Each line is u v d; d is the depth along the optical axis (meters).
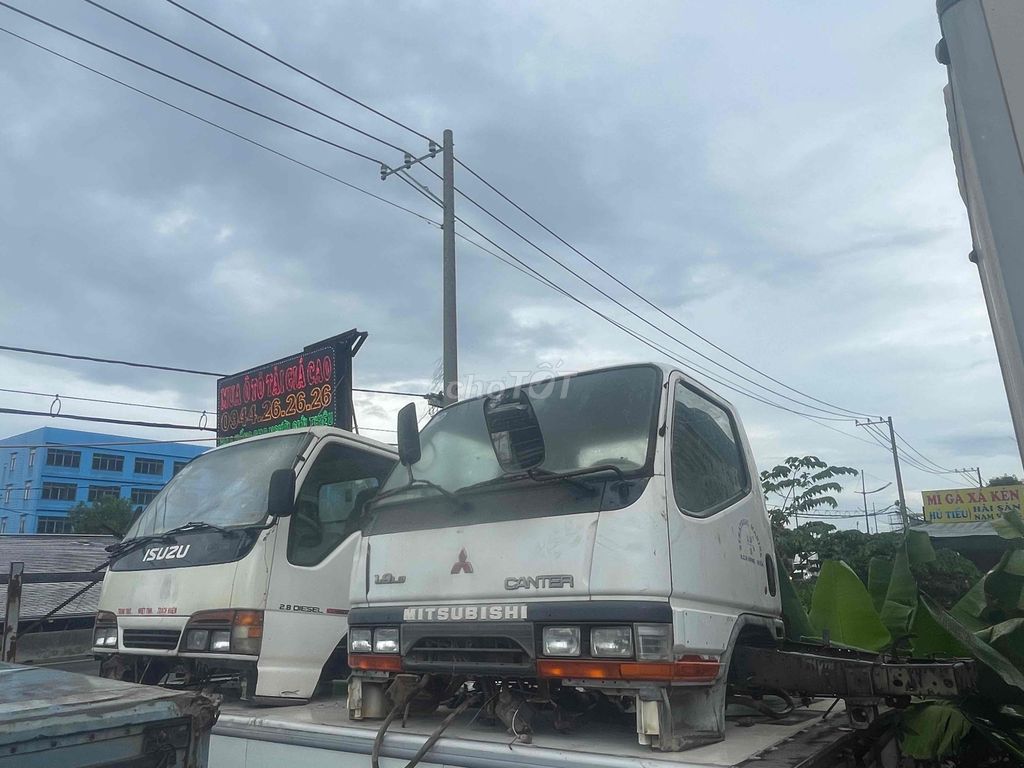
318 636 4.73
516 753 2.80
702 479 3.52
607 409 3.46
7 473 67.19
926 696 3.08
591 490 3.13
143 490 68.62
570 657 2.91
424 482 3.60
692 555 3.10
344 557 5.03
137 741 2.07
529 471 3.22
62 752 1.92
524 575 3.10
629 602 2.87
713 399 4.00
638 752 2.71
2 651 5.67
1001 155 1.97
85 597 8.20
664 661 2.79
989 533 17.25
